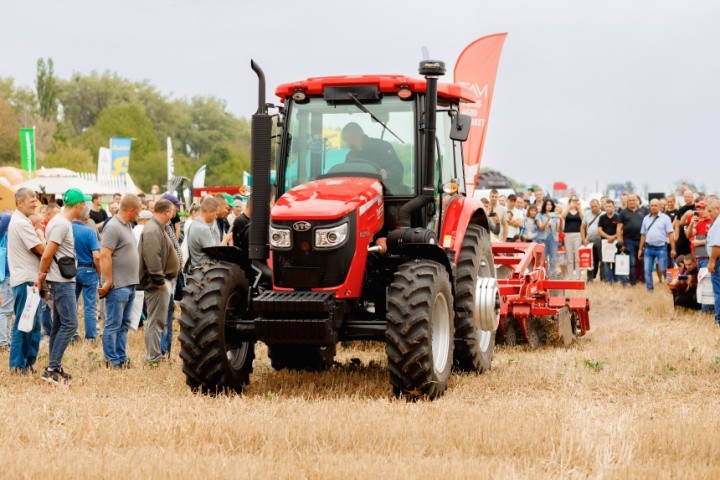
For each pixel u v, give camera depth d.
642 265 44.41
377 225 17.97
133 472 11.23
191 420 14.22
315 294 17.02
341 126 18.77
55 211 27.06
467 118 18.61
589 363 20.88
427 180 18.11
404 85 18.45
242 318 18.16
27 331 19.12
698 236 32.09
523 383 19.19
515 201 43.88
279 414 15.25
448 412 15.25
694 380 19.58
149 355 21.73
